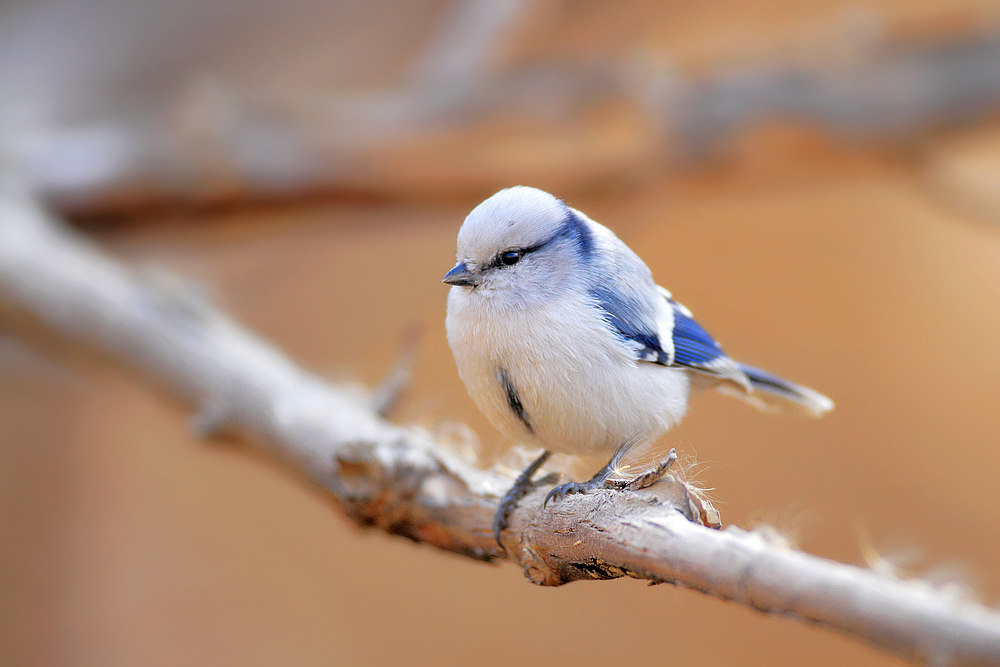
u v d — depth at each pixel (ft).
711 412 9.84
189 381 8.81
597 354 8.65
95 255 9.03
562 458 8.73
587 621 9.22
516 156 9.20
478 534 8.59
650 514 8.49
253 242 9.36
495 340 8.65
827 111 9.15
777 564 8.43
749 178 9.23
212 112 9.14
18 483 9.18
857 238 11.28
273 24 9.23
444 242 10.01
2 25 9.23
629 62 9.16
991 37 9.14
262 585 9.26
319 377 8.82
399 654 9.20
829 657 9.14
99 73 9.23
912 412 10.06
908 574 8.42
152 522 9.38
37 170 9.14
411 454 8.61
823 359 10.81
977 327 10.77
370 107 9.18
